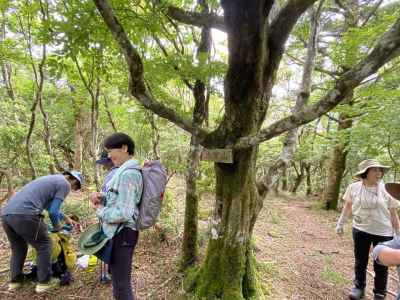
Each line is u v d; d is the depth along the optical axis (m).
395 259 1.50
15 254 2.85
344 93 1.60
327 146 9.72
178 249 3.92
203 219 5.55
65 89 7.28
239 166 2.52
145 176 2.21
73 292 2.87
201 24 2.67
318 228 6.37
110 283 3.04
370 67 1.49
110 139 2.31
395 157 7.25
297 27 7.00
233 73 2.15
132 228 2.14
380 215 3.00
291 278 3.52
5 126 4.98
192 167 3.26
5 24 3.86
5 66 5.28
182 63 2.86
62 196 2.88
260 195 2.91
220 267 2.70
